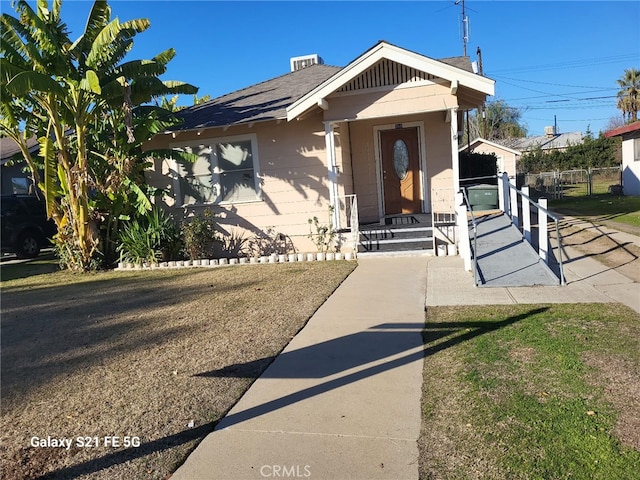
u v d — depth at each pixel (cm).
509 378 425
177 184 1273
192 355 537
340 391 430
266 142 1215
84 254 1183
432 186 1257
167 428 382
